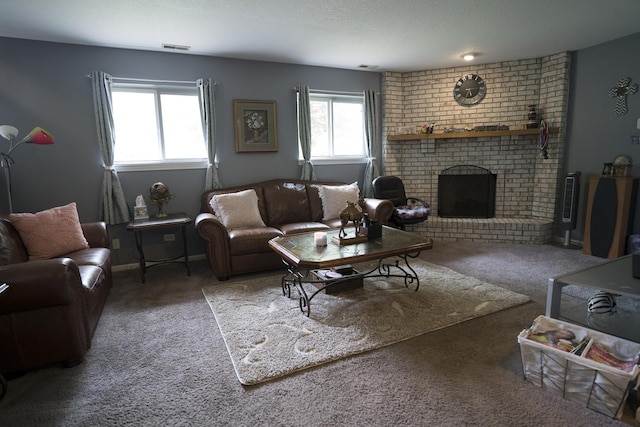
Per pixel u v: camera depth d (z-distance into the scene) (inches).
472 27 139.8
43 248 114.6
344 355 84.8
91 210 154.5
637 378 64.5
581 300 113.9
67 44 144.6
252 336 94.6
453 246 184.2
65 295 79.2
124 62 153.9
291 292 125.6
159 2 110.4
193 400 70.7
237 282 138.3
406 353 85.8
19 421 65.9
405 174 219.8
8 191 131.1
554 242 189.6
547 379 70.6
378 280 135.2
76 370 81.7
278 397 71.0
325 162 201.6
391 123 213.3
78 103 148.3
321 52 167.6
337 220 171.0
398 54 174.2
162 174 165.0
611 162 168.2
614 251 157.2
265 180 187.3
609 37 158.2
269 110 183.0
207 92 166.1
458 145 209.8
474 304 111.7
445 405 67.7
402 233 128.3
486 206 209.8
